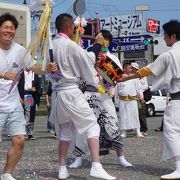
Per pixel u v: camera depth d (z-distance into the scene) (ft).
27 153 26.58
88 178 18.53
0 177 17.58
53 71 17.19
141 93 36.81
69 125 18.35
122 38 113.29
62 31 18.16
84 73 17.79
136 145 30.32
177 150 18.13
